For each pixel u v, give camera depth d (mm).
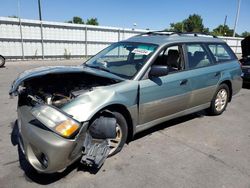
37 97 3092
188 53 4109
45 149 2434
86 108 2664
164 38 4055
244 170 3055
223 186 2723
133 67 3564
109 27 18641
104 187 2633
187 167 3078
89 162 2777
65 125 2449
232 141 3898
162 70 3332
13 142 3539
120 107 3123
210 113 5047
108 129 2840
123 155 3297
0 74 9633
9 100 5645
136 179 2791
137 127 3471
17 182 2662
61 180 2721
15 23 14594
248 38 8016
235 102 6367
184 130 4270
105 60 4199
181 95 3961
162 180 2791
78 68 3795
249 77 7957
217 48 4844
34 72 3438
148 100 3443
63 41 16875
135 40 4238
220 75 4730
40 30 15695
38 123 2598
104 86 3049
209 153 3467
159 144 3680
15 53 15109
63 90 3264
